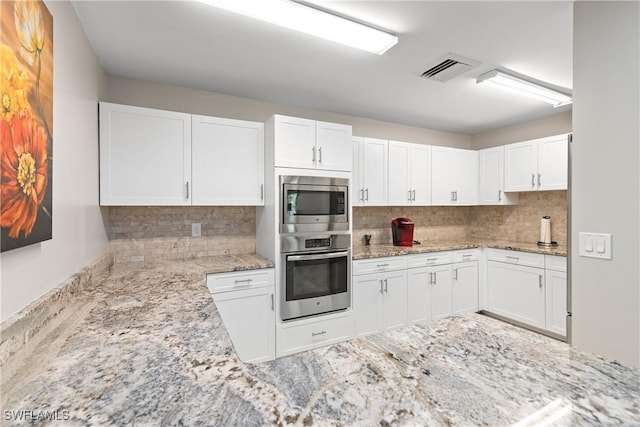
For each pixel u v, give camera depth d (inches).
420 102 119.7
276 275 96.7
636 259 49.7
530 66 88.0
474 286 141.0
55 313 43.3
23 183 34.9
